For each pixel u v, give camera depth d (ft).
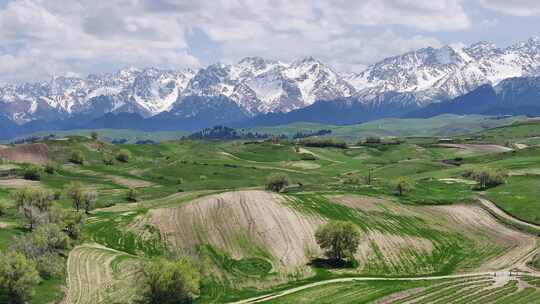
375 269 476.13
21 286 369.09
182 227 548.72
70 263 456.04
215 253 496.64
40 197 586.45
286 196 638.53
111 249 504.43
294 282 444.14
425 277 453.58
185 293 398.62
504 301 372.17
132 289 404.16
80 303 378.73
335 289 413.59
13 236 465.47
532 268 464.65
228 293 419.54
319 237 492.54
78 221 544.21
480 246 538.47
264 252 501.15
